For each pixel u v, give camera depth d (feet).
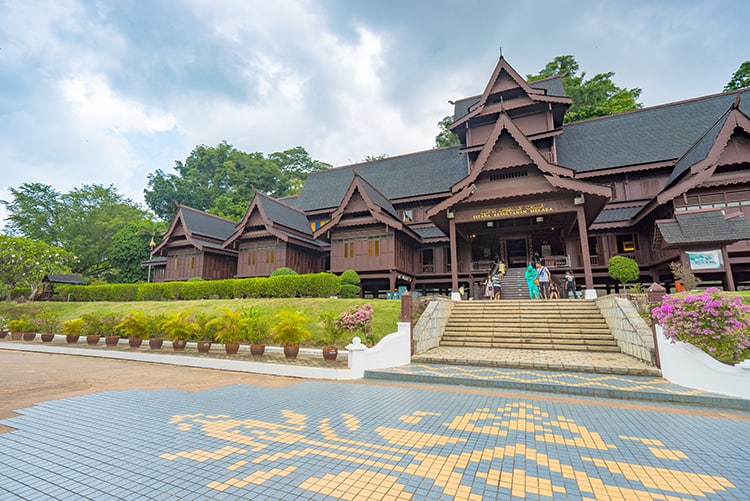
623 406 20.84
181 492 10.70
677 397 21.80
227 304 61.52
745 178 51.98
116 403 21.33
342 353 39.70
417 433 15.98
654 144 75.66
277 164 226.17
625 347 35.73
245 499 10.29
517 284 68.85
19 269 86.74
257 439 15.20
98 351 45.65
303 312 51.42
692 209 54.49
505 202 56.65
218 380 29.37
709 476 11.93
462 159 98.17
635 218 64.95
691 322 24.98
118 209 184.96
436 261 83.76
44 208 166.81
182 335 44.93
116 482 11.34
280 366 32.17
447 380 27.50
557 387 24.41
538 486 11.16
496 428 16.74
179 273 95.14
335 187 110.22
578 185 51.57
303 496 10.48
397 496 10.50
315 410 19.74
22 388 26.04
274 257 82.12
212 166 206.69
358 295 84.17
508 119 56.34
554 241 80.79
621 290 57.16
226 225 108.78
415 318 44.42
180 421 17.72
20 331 62.64
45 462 12.87
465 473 12.03
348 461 12.96
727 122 52.11
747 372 21.24
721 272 46.37
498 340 42.34
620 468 12.49
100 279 152.05
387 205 82.79
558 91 91.09
